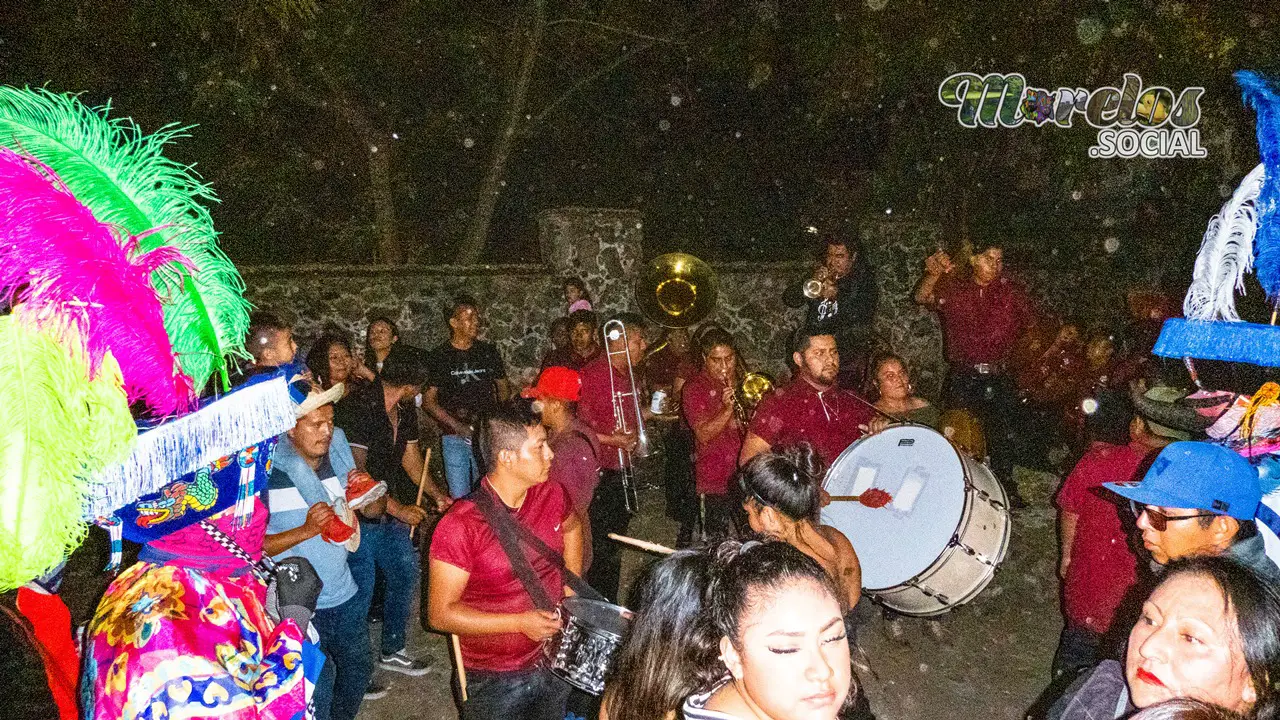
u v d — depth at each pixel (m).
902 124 12.02
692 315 7.81
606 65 11.91
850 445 4.31
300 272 8.87
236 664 2.08
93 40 9.21
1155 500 2.36
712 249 14.37
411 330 9.23
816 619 1.51
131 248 1.87
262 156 11.19
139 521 2.11
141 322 1.79
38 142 1.92
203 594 2.11
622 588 6.01
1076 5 10.00
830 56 10.77
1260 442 2.69
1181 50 9.84
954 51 10.55
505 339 9.57
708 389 5.13
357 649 3.74
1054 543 6.07
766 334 10.57
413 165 13.70
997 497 4.00
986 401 7.47
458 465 6.24
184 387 1.99
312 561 3.54
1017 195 12.37
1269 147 2.68
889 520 4.04
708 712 1.59
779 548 1.61
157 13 8.92
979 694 4.62
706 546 1.78
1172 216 11.22
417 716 4.55
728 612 1.56
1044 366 7.44
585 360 7.46
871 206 12.91
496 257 14.05
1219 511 2.30
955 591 3.91
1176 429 3.15
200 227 2.10
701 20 11.60
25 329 1.68
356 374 4.95
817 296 8.20
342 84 11.02
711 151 14.20
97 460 1.78
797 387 4.51
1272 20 9.41
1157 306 7.12
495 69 12.07
